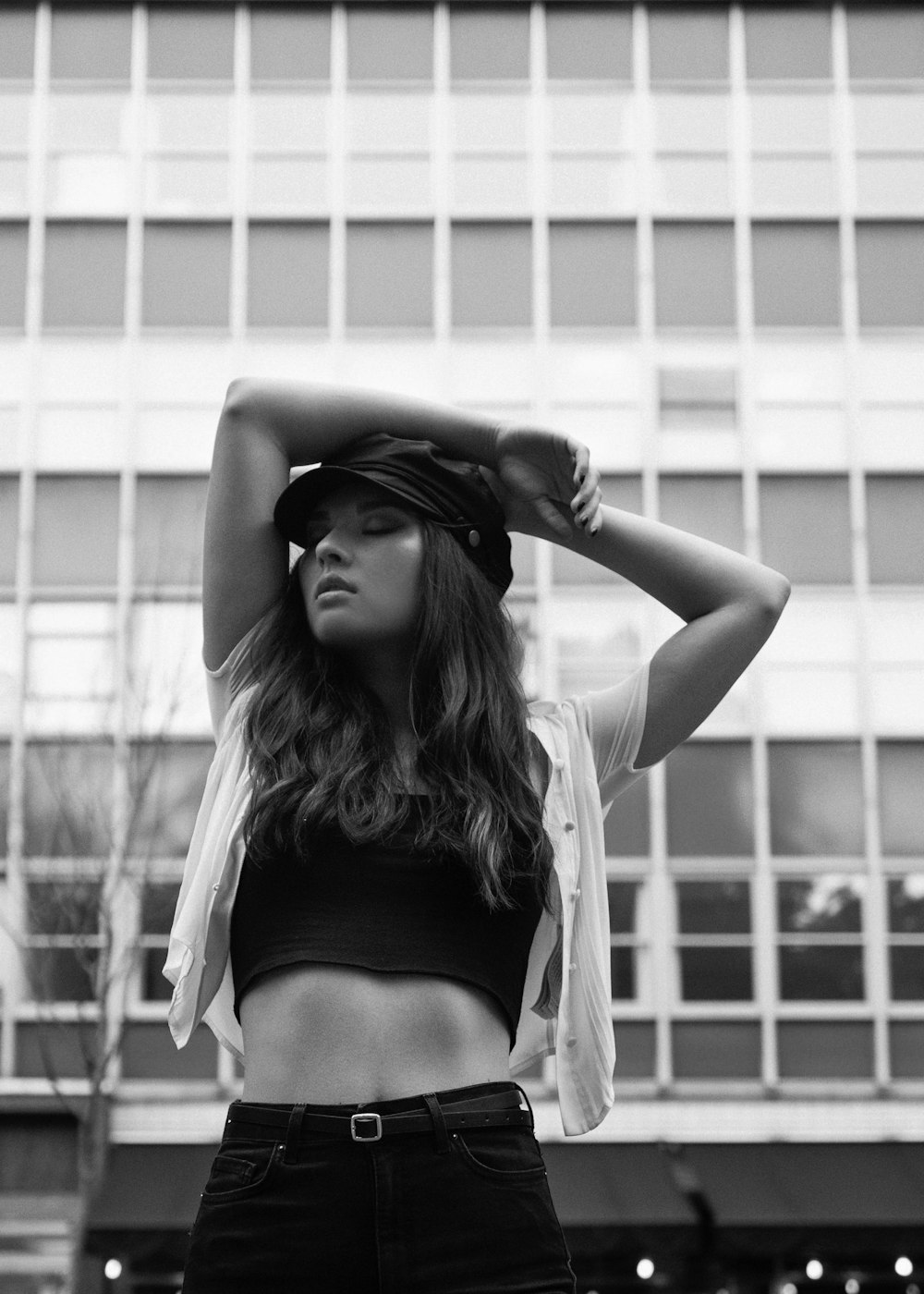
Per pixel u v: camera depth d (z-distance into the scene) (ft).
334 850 4.84
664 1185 43.24
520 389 51.01
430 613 5.16
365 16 53.01
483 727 5.13
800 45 53.11
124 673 47.37
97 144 52.21
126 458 50.16
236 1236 4.46
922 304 51.57
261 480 5.51
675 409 50.90
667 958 46.96
